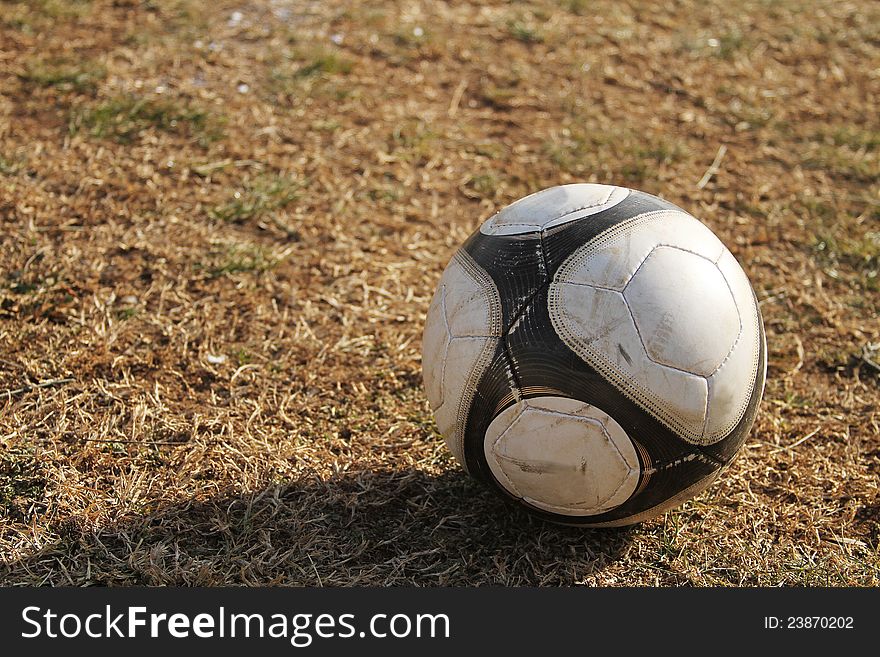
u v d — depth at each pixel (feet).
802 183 20.36
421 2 26.78
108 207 17.44
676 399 9.59
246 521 11.53
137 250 16.49
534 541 11.61
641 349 9.47
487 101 22.62
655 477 9.93
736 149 21.47
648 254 9.80
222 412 13.29
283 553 11.30
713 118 22.67
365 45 24.23
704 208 19.29
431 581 11.07
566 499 10.12
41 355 13.96
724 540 11.75
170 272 16.07
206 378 14.01
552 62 24.44
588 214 10.16
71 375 13.66
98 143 19.25
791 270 17.58
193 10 24.71
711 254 10.16
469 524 11.82
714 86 23.98
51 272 15.64
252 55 23.17
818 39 26.55
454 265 10.63
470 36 25.27
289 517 11.75
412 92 22.59
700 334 9.64
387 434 13.16
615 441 9.65
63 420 12.75
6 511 11.53
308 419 13.37
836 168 20.94
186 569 10.82
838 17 27.81
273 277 16.25
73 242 16.48
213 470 12.30
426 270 16.99
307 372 14.19
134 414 13.01
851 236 18.57
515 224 10.36
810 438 13.65
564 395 9.57
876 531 12.09
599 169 20.22
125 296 15.42
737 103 23.26
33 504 11.62
